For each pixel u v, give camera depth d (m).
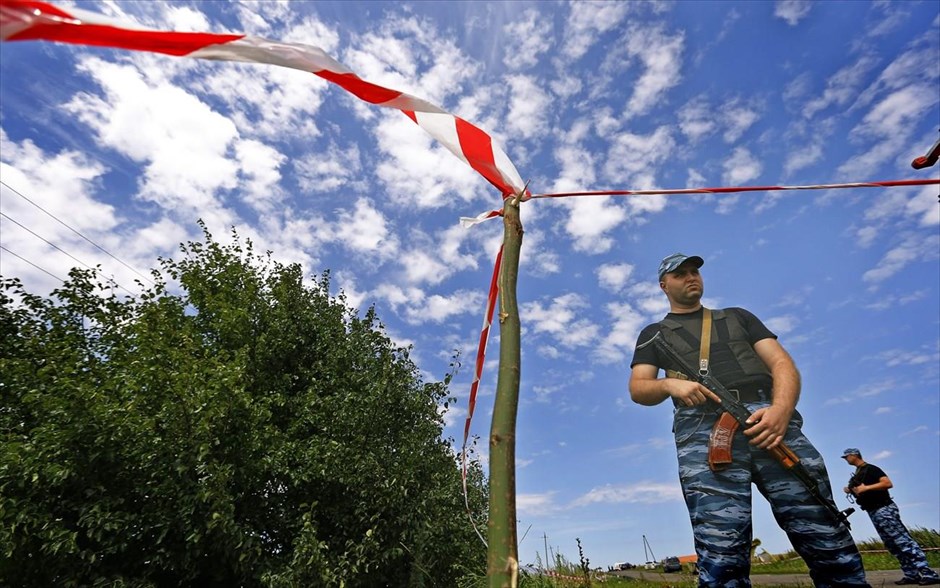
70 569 7.86
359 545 9.66
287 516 10.52
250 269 14.77
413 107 1.48
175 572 9.02
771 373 2.62
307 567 8.91
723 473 2.46
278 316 13.48
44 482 7.91
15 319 11.78
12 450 7.87
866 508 6.32
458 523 10.59
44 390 9.78
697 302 2.90
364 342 13.52
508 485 1.10
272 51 1.25
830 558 2.36
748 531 2.43
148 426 8.46
